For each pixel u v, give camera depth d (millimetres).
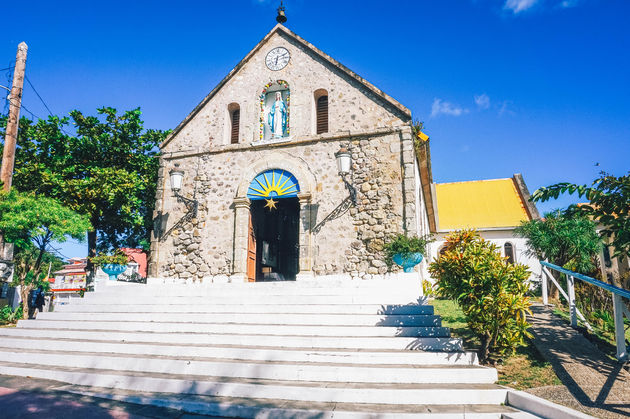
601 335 6945
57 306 9594
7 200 12742
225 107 14227
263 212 15109
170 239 13500
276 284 9562
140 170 18938
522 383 5262
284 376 5469
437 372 5316
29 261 18547
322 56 13469
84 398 5105
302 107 13359
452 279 6207
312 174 12680
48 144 17375
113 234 20156
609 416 4211
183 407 4797
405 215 11547
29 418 4332
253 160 13430
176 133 14477
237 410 4617
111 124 18578
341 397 4879
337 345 6449
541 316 8203
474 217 23219
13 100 13953
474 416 4418
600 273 12641
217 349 6316
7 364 6656
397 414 4383
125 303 9508
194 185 13766
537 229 13719
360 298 8164
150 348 6637
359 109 12789
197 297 9102
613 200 5633
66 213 13766
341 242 11914
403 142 12078
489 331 5949
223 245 12961
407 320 7133
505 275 5844
